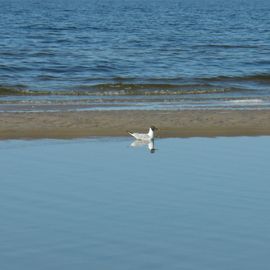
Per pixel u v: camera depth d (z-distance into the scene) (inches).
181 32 4047.7
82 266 639.8
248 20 5693.9
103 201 804.0
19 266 637.3
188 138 1151.0
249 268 642.2
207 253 671.1
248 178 907.4
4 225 727.7
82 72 2126.0
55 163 962.1
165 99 1630.2
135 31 4020.7
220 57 2591.0
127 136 1159.0
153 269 636.7
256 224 743.7
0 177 886.4
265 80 2023.9
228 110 1417.3
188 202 806.5
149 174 916.0
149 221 745.6
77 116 1315.2
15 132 1161.4
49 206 784.3
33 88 1780.3
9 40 3208.7
